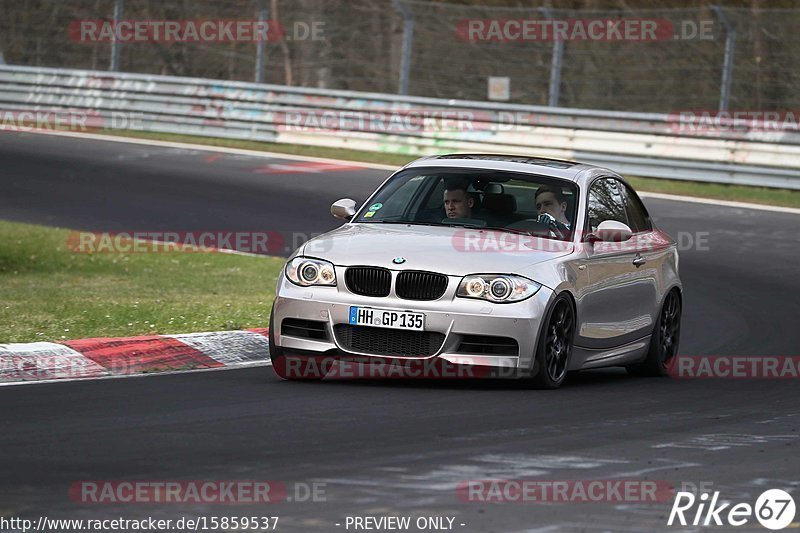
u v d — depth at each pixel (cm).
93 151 8575
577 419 2598
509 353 2869
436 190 3256
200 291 4722
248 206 6925
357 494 1856
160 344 3328
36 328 3584
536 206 3206
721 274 5544
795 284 5366
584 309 3111
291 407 2608
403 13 9244
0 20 11888
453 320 2836
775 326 4453
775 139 8000
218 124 9519
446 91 13200
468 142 8762
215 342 3441
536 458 2164
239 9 13288
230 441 2228
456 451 2198
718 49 12194
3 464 1995
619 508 1839
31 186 7238
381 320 2859
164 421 2409
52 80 9888
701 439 2427
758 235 6494
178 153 8688
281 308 2958
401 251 2930
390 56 13450
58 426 2330
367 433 2342
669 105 12369
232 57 13000
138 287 4791
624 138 8350
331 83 13425
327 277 2922
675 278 3675
